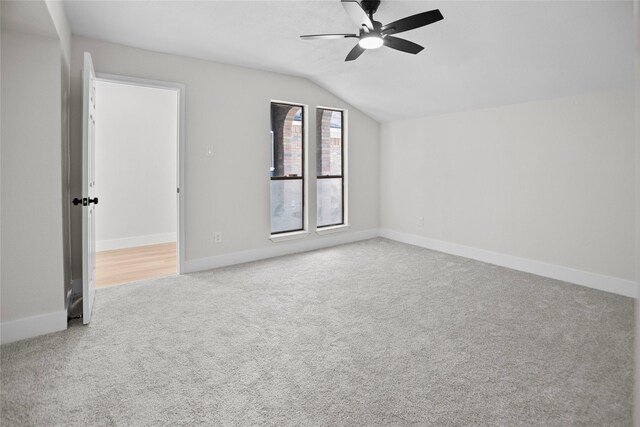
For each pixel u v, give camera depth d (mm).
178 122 3701
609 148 3273
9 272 2322
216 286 3426
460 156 4555
